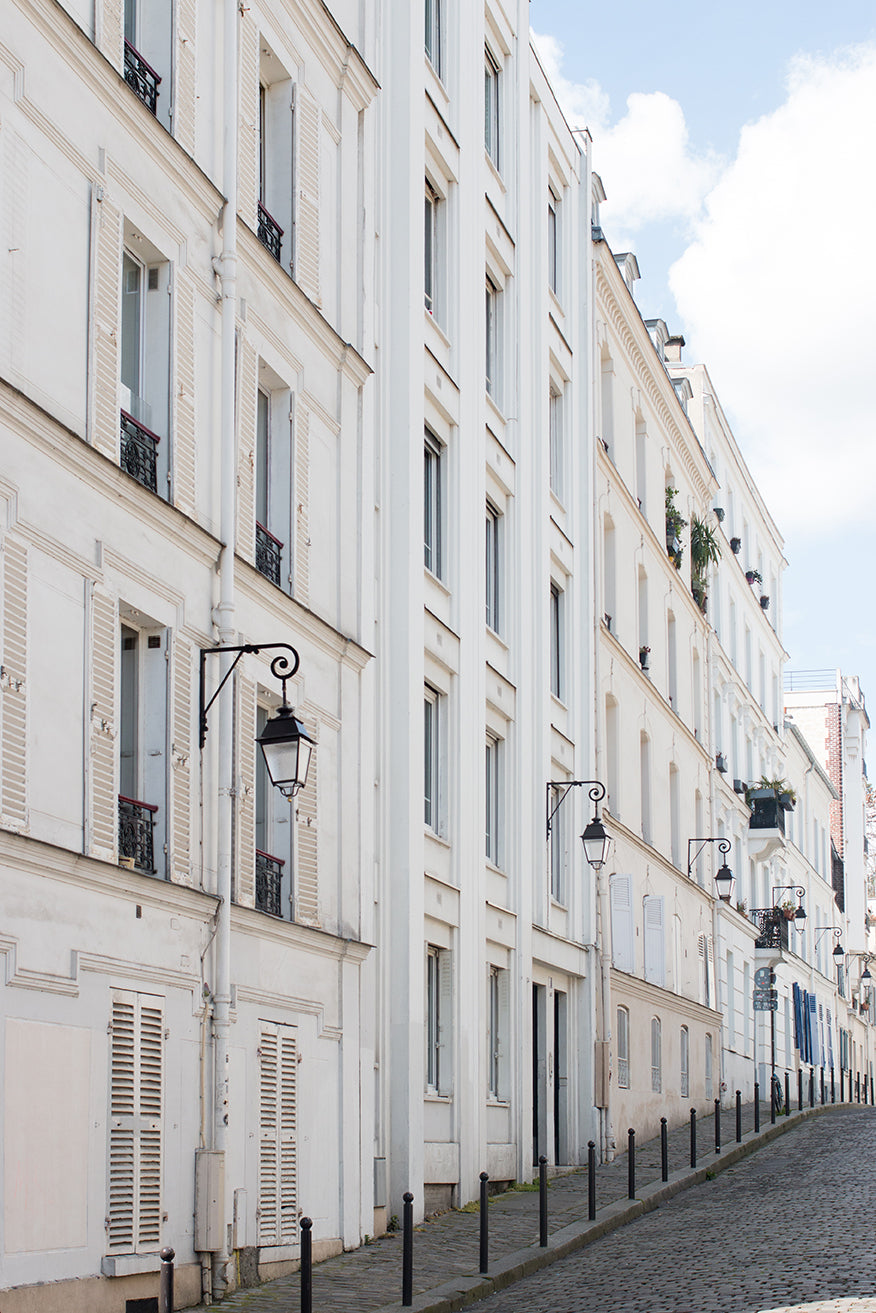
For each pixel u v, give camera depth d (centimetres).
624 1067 3120
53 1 1266
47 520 1235
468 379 2444
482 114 2583
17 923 1159
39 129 1262
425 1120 2117
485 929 2388
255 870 1611
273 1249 1556
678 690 4116
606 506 3350
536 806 2712
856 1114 4231
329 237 1916
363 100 2033
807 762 6694
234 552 1550
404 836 2077
